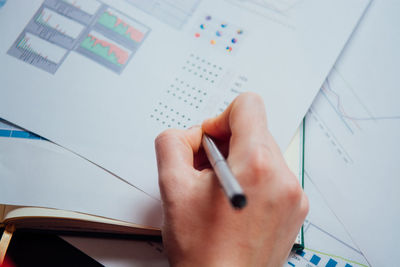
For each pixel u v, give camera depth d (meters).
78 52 0.48
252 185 0.30
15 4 0.50
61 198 0.41
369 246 0.40
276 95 0.45
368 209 0.42
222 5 0.51
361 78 0.49
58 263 0.42
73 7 0.50
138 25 0.50
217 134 0.38
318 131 0.46
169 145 0.35
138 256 0.40
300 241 0.40
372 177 0.43
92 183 0.41
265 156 0.30
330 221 0.42
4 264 0.42
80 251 0.43
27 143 0.43
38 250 0.42
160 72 0.47
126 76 0.47
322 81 0.46
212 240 0.31
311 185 0.44
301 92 0.46
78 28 0.49
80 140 0.43
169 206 0.33
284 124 0.44
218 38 0.49
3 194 0.41
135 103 0.45
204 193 0.31
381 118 0.46
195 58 0.48
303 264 0.40
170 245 0.33
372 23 0.52
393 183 0.43
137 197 0.41
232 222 0.30
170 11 0.50
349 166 0.44
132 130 0.44
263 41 0.49
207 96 0.46
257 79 0.46
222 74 0.47
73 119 0.44
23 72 0.47
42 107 0.45
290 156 0.43
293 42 0.48
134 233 0.41
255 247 0.31
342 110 0.47
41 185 0.41
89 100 0.45
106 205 0.40
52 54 0.48
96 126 0.44
